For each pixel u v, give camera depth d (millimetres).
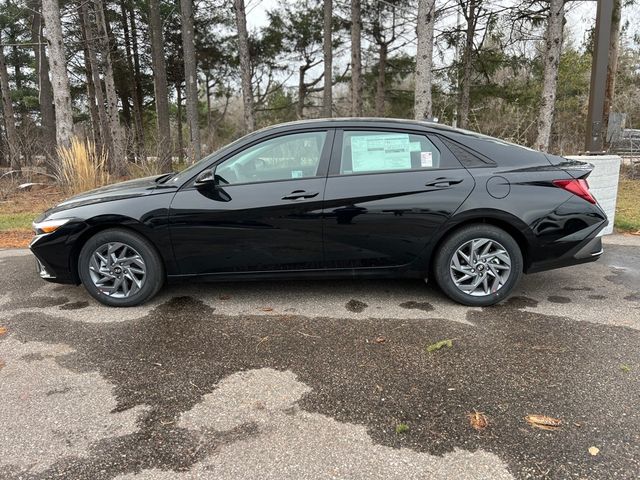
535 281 4777
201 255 4027
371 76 24906
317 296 4406
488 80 19641
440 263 4043
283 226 3934
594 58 7930
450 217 3900
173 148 15383
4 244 6719
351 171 3975
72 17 20469
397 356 3244
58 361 3227
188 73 15211
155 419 2574
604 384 2857
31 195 11211
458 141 4031
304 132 4047
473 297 4066
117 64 23812
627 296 4324
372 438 2404
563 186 3957
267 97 29297
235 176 4004
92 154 9859
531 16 14648
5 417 2604
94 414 2625
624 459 2223
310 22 24344
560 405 2652
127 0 22562
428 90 9391
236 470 2186
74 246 4059
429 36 9234
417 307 4113
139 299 4141
